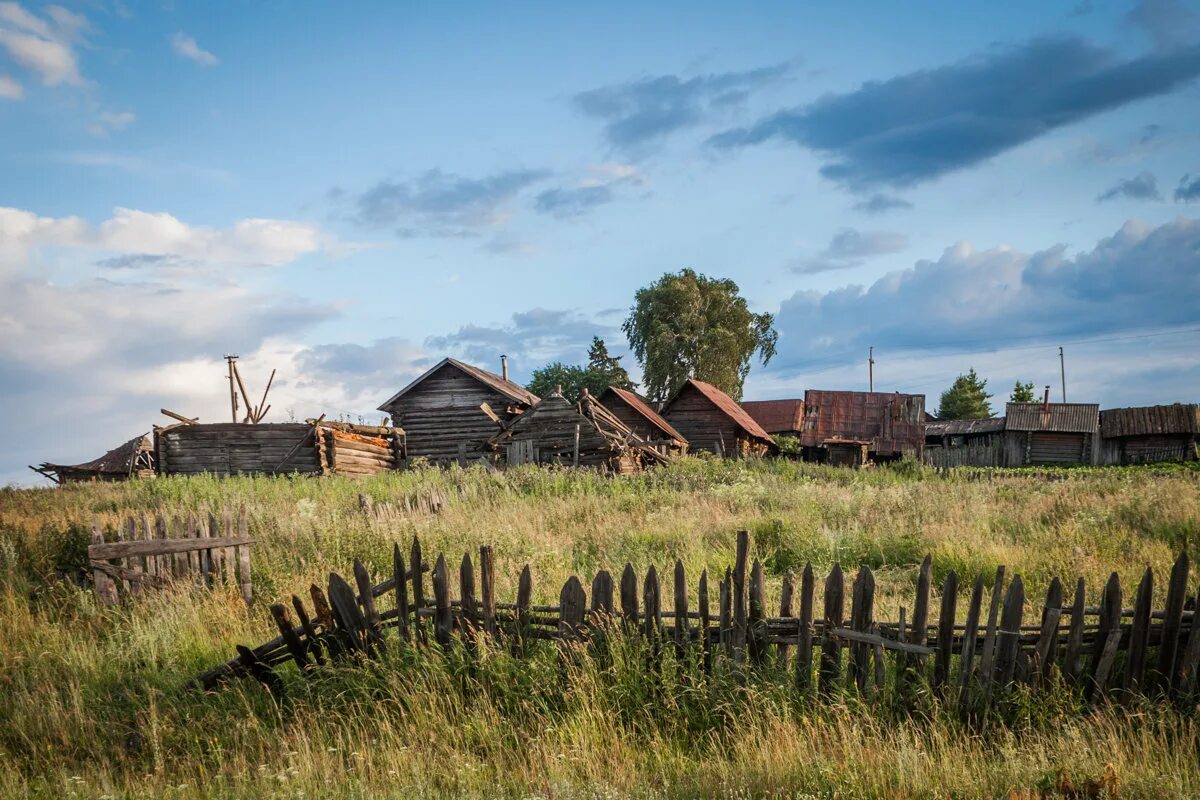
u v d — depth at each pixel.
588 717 5.79
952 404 79.25
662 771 5.19
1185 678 5.65
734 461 37.91
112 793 5.23
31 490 25.86
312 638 7.08
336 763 5.58
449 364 40.22
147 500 20.58
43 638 8.54
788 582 6.11
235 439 32.66
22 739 6.32
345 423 34.06
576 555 12.10
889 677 6.04
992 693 5.70
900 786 4.66
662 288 67.62
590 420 32.94
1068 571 9.80
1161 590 8.52
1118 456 52.88
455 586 8.38
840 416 55.44
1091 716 5.47
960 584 9.85
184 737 6.25
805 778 4.84
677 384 67.12
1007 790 4.54
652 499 18.44
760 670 5.99
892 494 17.61
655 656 6.19
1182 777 4.71
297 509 14.66
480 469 26.89
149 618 8.95
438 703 6.19
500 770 5.31
